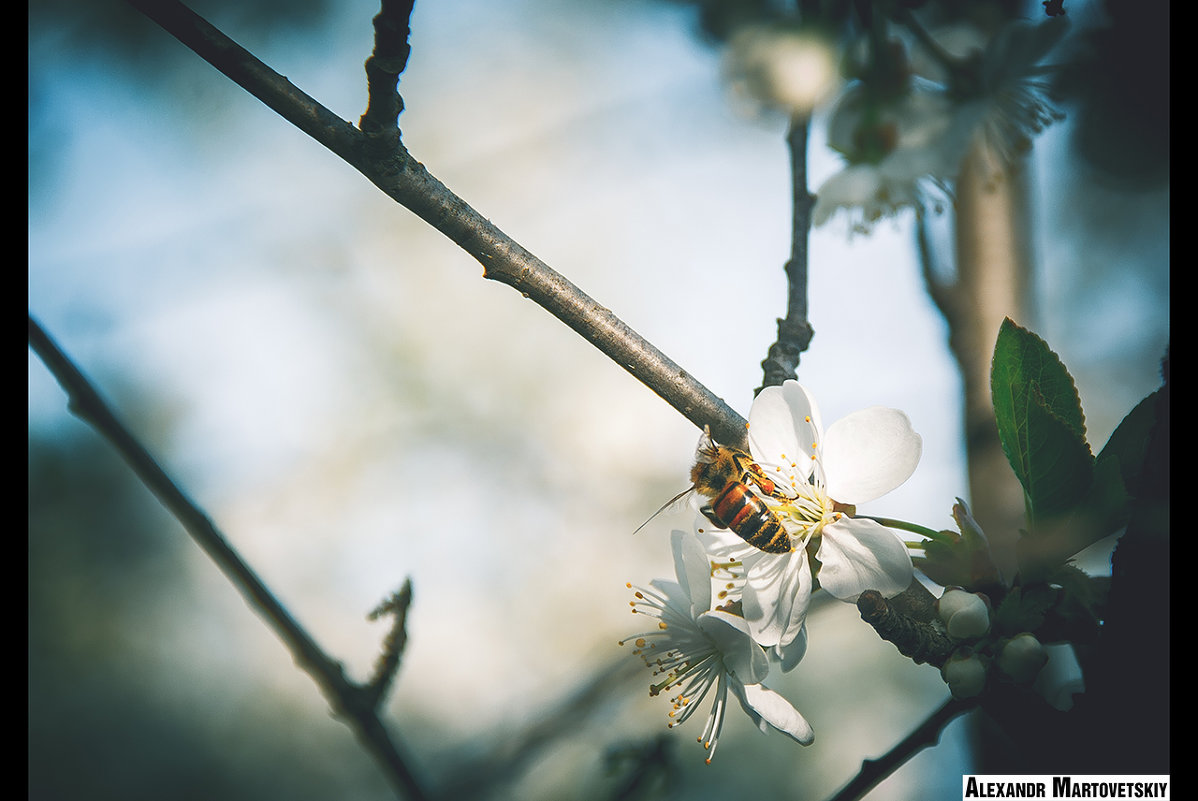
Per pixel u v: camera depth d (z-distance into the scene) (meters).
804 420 0.31
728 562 0.31
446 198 0.29
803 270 0.32
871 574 0.30
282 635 0.30
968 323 0.35
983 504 0.34
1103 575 0.29
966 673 0.28
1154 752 0.28
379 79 0.28
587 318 0.30
